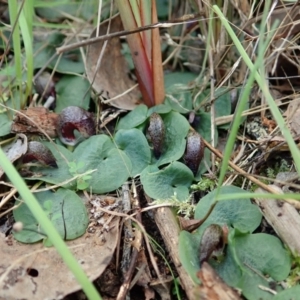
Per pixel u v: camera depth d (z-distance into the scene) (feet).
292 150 0.26
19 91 0.41
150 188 0.34
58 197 0.34
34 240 0.31
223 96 0.41
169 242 0.31
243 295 0.28
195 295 0.26
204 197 0.33
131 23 0.38
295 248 0.30
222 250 0.29
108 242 0.31
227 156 0.25
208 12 0.41
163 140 0.37
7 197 0.33
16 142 0.37
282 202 0.31
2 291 0.28
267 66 0.41
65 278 0.28
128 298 0.30
